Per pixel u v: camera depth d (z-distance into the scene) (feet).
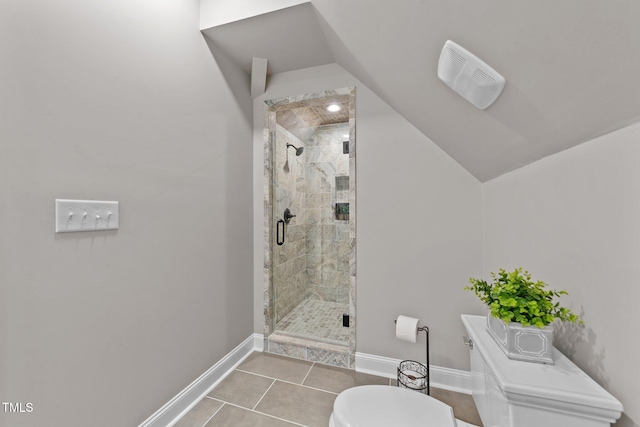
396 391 3.76
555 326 3.10
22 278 2.65
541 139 2.84
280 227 7.34
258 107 6.71
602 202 2.24
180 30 4.58
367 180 5.76
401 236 5.55
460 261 5.21
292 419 4.37
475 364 3.75
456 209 5.23
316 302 8.75
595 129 2.22
